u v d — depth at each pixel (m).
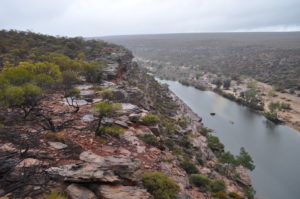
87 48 62.44
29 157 7.57
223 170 31.47
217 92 107.75
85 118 14.29
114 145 11.82
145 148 13.25
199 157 29.17
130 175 7.62
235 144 50.00
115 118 16.05
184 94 102.44
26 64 20.00
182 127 44.03
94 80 28.45
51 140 9.80
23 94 11.62
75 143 10.35
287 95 96.00
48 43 58.22
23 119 11.79
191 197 11.84
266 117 70.06
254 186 34.12
